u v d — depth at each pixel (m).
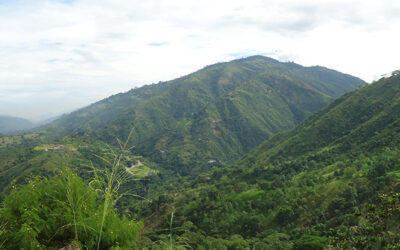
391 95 127.62
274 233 56.59
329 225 51.91
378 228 8.95
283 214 62.09
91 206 5.65
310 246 40.59
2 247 4.47
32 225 4.75
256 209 69.75
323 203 60.81
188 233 54.25
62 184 5.69
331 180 70.31
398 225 8.71
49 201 5.45
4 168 122.06
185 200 82.75
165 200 79.88
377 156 76.88
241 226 65.12
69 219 5.17
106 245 5.54
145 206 72.12
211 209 72.81
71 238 5.16
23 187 5.25
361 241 8.97
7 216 4.89
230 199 76.38
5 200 5.05
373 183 59.88
